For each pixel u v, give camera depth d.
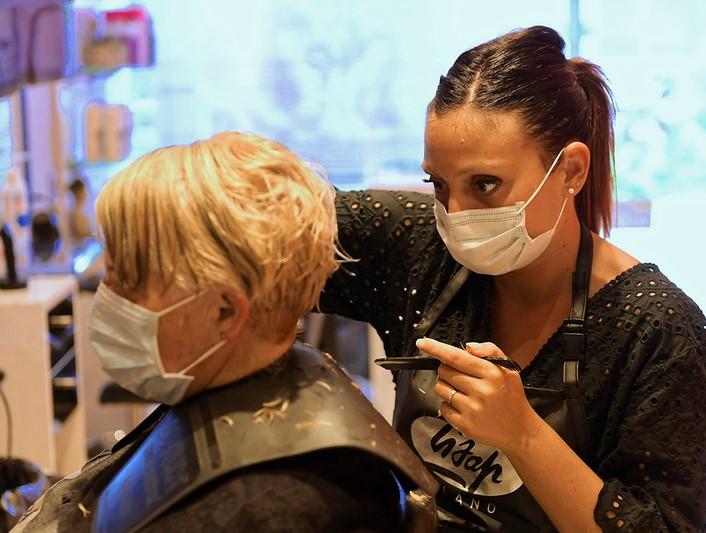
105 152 3.90
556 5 4.52
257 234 0.93
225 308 0.96
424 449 1.32
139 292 0.97
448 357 1.10
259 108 4.66
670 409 1.15
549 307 1.27
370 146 4.74
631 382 1.19
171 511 0.92
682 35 4.00
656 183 3.96
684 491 1.15
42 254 3.25
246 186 0.95
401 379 1.37
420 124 4.72
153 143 4.57
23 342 2.83
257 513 0.90
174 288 0.95
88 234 3.75
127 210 0.94
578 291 1.24
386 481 1.01
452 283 1.36
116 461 1.15
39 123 3.55
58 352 3.02
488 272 1.24
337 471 0.95
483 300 1.34
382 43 4.64
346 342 4.04
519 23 4.57
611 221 1.35
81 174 3.82
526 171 1.16
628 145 3.97
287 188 0.97
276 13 4.57
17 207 3.17
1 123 3.38
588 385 1.22
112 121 3.89
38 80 2.79
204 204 0.93
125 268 0.96
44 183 3.59
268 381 1.00
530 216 1.18
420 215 1.42
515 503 1.26
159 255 0.94
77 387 3.16
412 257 1.41
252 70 4.62
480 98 1.15
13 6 2.69
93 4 3.83
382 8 4.60
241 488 0.91
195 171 0.95
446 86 1.19
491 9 4.58
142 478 0.99
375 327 1.49
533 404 1.23
